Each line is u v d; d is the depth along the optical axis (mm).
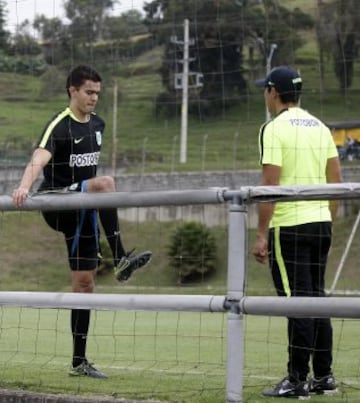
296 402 20344
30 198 20125
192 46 142500
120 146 148375
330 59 59688
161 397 20141
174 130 152875
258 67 107375
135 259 24766
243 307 17688
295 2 61406
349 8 59844
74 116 24891
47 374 24031
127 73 160125
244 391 21875
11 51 37875
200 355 31641
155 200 18656
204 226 95750
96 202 19297
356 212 108250
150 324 47625
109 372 25344
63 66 45594
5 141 58406
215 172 116562
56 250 66750
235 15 96500
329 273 98750
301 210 21594
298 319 21094
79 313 24062
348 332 40688
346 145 84188
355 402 20359
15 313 52406
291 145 22109
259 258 21703
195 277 61406
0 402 20797
